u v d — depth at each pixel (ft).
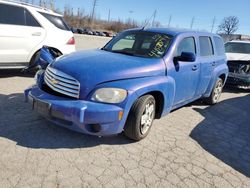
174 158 12.62
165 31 16.48
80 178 10.30
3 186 9.38
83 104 11.44
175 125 16.72
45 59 16.44
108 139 13.51
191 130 16.28
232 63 28.94
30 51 22.72
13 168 10.41
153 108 13.92
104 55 14.23
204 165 12.39
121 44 16.61
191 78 16.85
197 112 19.97
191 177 11.32
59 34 24.40
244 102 25.07
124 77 12.28
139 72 12.85
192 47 17.30
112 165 11.39
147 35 16.28
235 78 28.55
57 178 10.13
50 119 12.39
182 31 16.99
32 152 11.64
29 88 13.62
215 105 22.65
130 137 13.30
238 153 14.11
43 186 9.62
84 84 11.71
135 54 15.21
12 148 11.78
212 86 20.81
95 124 11.70
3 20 21.26
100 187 9.94
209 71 19.36
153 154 12.71
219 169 12.25
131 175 10.89
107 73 11.99
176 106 16.90
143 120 13.29
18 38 21.88
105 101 11.66
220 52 21.67
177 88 15.57
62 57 13.99
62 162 11.17
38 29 22.99
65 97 12.11
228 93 28.50
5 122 14.20
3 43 21.21
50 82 12.76
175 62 15.06
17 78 23.75
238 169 12.49
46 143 12.50
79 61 12.91
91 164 11.28
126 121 12.80
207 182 11.14
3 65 21.72
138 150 12.88
